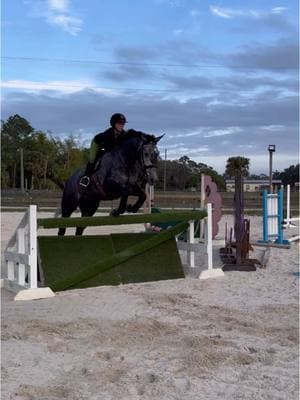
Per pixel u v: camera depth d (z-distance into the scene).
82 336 5.42
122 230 17.39
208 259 9.25
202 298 7.46
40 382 4.10
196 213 9.21
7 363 4.58
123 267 8.67
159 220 8.81
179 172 74.12
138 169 8.24
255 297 7.52
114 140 8.58
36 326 5.79
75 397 3.77
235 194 10.04
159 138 8.28
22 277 7.97
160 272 8.94
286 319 6.18
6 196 49.84
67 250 8.25
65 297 7.55
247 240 10.36
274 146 21.11
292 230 18.09
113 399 3.73
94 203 9.23
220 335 5.46
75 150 81.25
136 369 4.38
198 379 4.16
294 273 9.50
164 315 6.40
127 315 6.40
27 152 79.62
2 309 6.78
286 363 4.59
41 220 7.82
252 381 4.12
